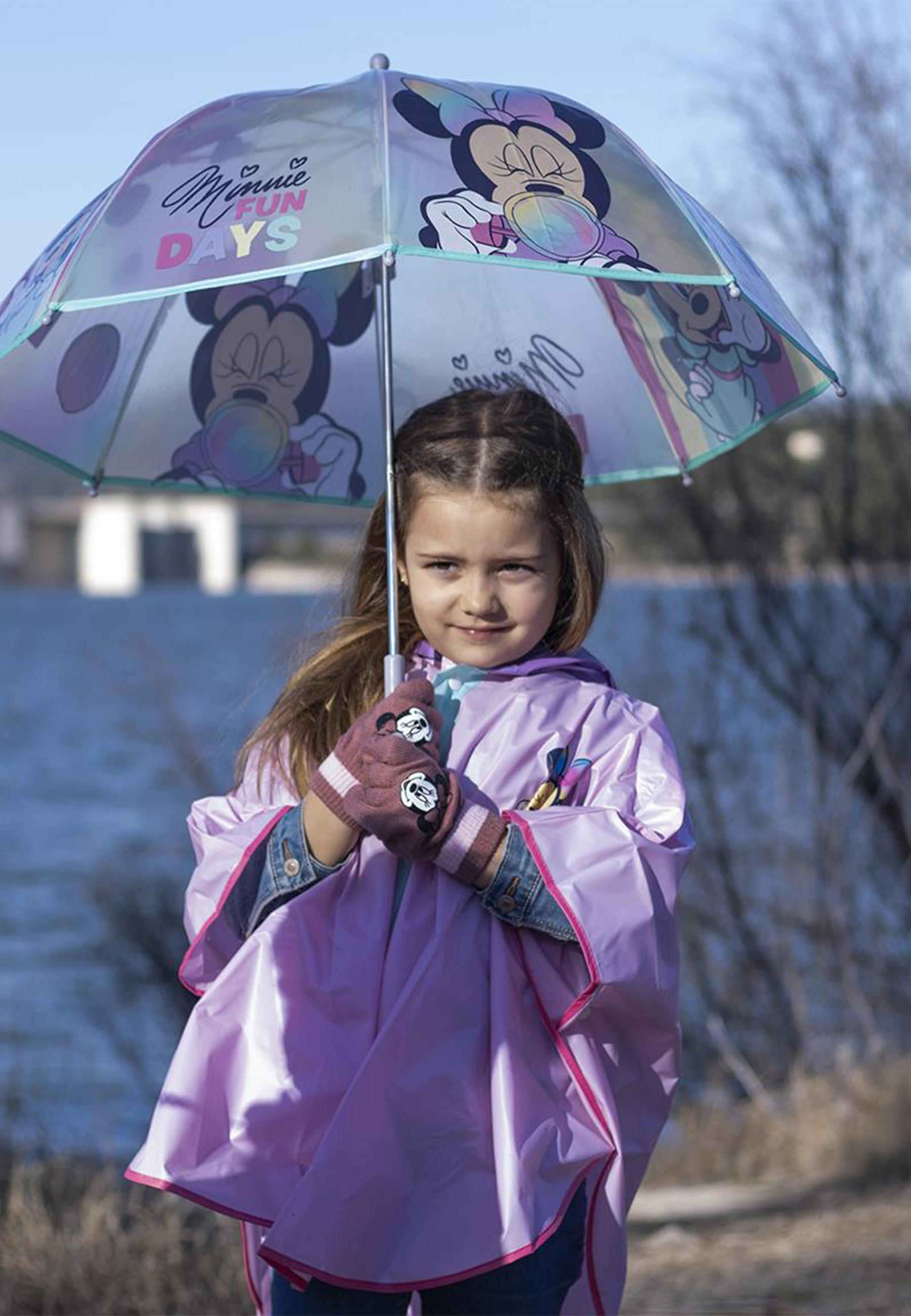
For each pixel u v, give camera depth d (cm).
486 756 280
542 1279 263
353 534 355
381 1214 255
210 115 279
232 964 271
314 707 297
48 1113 794
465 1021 265
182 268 257
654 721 288
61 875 1759
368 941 272
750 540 843
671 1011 267
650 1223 660
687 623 856
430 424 285
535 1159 257
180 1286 509
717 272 264
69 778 3028
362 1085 256
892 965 838
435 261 358
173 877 1005
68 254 266
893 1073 769
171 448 351
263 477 359
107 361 334
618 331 348
